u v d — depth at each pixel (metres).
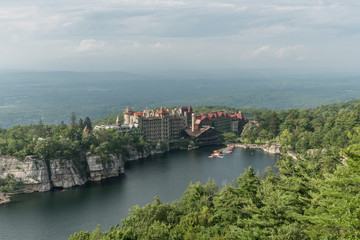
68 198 168.38
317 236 55.47
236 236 64.88
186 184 188.25
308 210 62.59
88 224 137.00
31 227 134.38
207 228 80.94
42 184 180.00
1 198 166.12
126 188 182.88
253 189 86.75
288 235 56.78
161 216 98.38
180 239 76.75
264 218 68.94
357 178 52.12
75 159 198.75
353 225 45.50
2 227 134.38
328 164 134.50
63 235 127.62
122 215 145.50
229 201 87.88
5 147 186.62
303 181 73.88
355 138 62.72
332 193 55.47
